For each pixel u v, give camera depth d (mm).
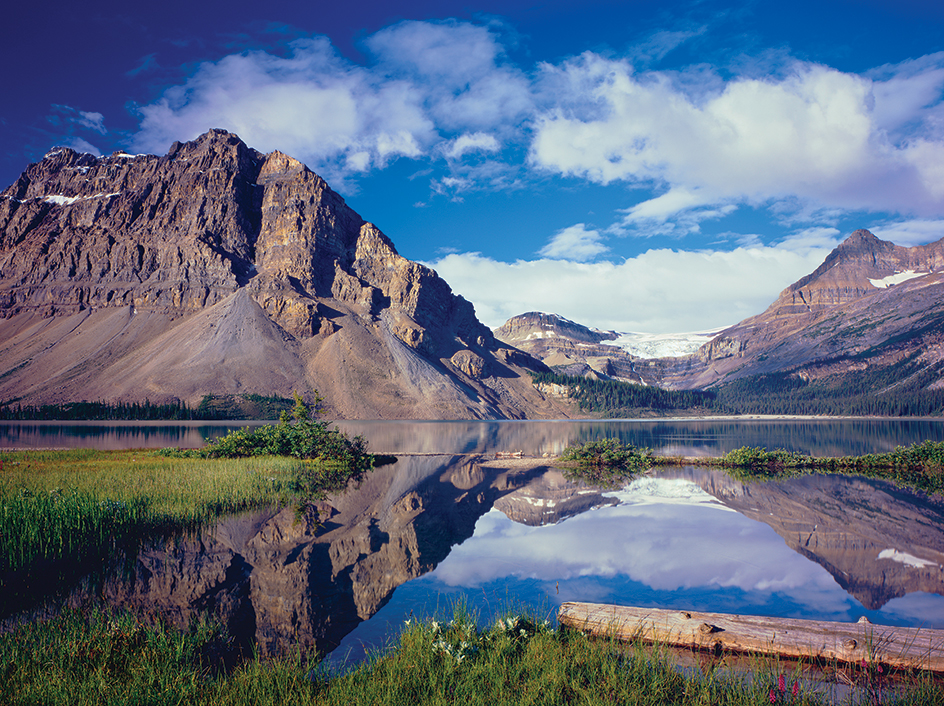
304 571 15141
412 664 8836
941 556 17000
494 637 9914
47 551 16875
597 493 29766
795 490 30797
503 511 24453
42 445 60938
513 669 8680
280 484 30984
